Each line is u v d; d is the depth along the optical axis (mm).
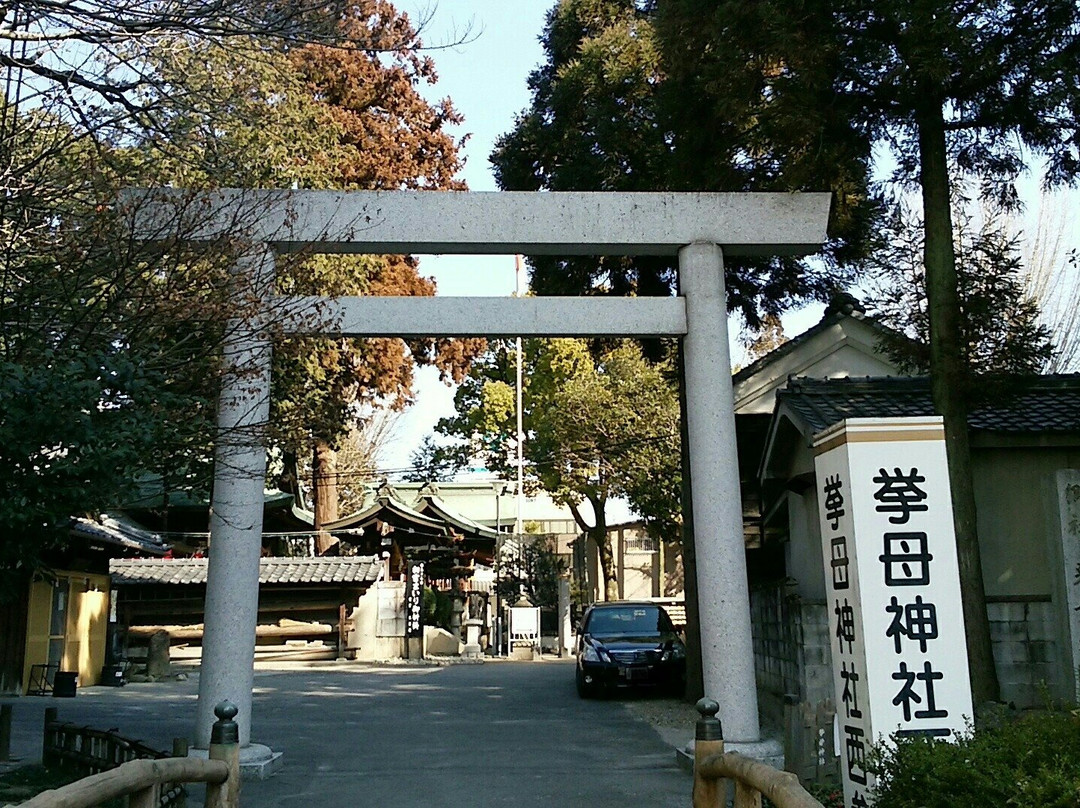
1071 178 10734
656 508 28891
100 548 18922
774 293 15109
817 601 10352
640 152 14523
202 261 8742
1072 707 5008
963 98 10250
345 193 9867
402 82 26266
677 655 16312
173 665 24359
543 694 16953
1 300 8086
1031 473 11211
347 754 10695
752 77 10172
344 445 42156
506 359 35094
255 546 9609
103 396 7012
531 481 34938
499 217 9977
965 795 4195
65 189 8891
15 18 8188
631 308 10133
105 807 7551
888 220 11773
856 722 5719
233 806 6098
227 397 9266
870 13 9719
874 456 5816
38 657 17438
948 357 9719
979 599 9406
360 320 9922
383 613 26891
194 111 9516
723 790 6195
